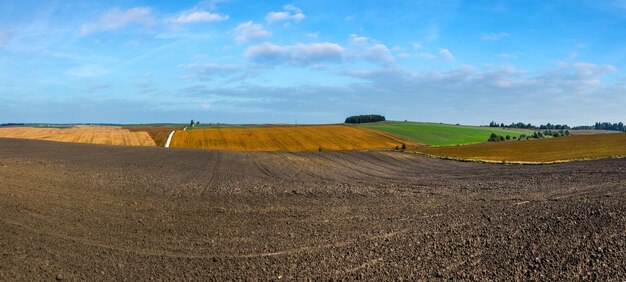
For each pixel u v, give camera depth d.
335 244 7.98
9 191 11.47
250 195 12.95
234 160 26.05
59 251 7.24
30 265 6.57
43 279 6.13
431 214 10.41
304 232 8.80
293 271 6.71
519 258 7.13
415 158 33.53
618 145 49.53
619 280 6.25
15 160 19.78
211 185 14.82
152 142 56.41
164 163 22.30
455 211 10.73
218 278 6.44
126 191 12.75
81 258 6.99
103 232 8.41
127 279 6.30
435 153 48.88
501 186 15.95
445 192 14.40
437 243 7.95
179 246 7.79
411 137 72.19
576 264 6.82
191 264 6.95
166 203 11.24
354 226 9.27
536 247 7.57
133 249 7.54
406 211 10.84
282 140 62.12
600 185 14.87
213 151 31.91
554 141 61.34
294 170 22.67
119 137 60.12
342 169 24.39
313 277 6.49
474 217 9.94
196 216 9.97
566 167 23.38
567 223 8.88
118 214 9.84
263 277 6.49
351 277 6.48
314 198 12.78
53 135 59.81
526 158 37.62
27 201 10.44
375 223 9.52
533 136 96.75
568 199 11.93
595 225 8.62
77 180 14.41
